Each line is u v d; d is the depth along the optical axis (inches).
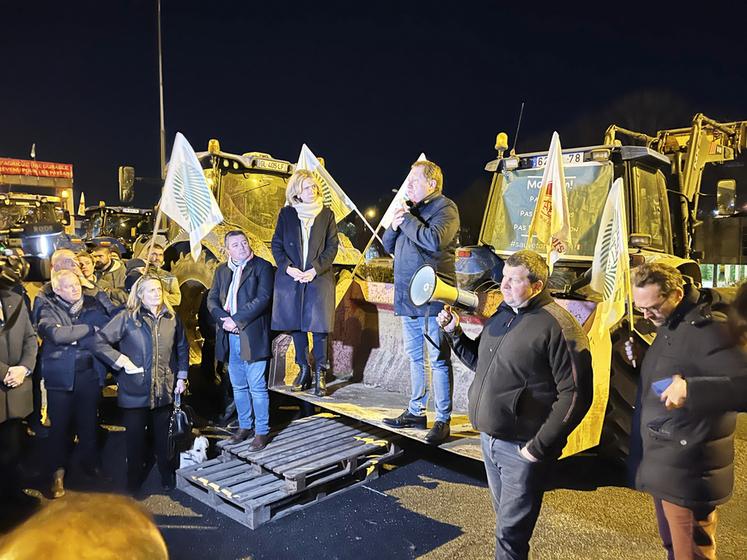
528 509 102.0
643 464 95.8
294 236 173.9
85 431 166.4
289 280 175.2
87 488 163.8
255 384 168.6
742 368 85.3
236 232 169.0
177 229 277.0
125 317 158.4
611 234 141.8
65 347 159.6
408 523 144.9
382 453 174.9
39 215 502.0
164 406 163.2
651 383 94.7
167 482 164.4
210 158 257.4
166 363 161.9
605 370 151.5
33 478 169.0
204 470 163.2
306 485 151.4
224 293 171.3
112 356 155.6
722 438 90.1
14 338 147.6
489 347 105.7
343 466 163.0
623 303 142.1
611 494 161.9
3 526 137.9
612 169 202.1
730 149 255.8
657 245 215.3
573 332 97.9
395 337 197.6
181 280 255.4
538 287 101.4
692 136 235.5
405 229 143.1
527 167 227.5
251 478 157.8
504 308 107.5
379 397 185.6
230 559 129.1
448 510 151.9
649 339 169.2
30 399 152.7
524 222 228.2
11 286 150.8
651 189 211.9
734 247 343.6
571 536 138.5
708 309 90.4
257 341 167.2
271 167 267.1
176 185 171.5
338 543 135.7
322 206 177.5
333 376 210.8
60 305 160.6
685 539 92.4
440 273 145.3
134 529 108.2
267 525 144.4
